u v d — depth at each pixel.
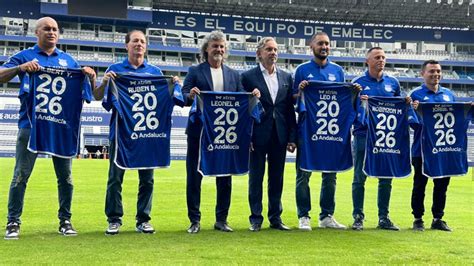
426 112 6.36
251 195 5.96
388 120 6.23
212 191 10.72
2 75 5.08
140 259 4.27
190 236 5.39
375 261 4.34
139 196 5.66
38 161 22.58
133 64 5.75
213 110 5.79
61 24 43.34
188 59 45.72
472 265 4.25
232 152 5.86
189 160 5.77
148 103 5.62
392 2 43.38
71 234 5.40
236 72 6.06
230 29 47.31
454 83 46.44
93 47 43.28
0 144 32.91
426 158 6.25
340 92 6.12
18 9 42.19
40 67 5.21
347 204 8.98
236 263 4.18
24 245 4.80
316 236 5.49
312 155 6.05
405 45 50.19
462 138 6.44
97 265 4.06
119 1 42.09
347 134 6.12
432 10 45.00
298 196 6.07
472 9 44.34
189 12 46.41
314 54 6.28
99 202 8.62
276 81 6.02
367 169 6.10
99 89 5.61
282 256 4.46
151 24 45.59
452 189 13.00
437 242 5.28
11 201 5.21
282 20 48.28
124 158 5.48
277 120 5.96
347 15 46.81
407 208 8.61
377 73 6.40
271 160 6.01
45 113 5.28
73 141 5.43
